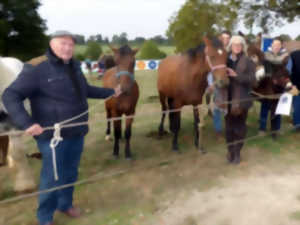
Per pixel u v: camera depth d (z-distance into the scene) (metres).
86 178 3.90
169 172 4.01
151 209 3.10
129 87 3.87
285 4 8.69
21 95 2.23
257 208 3.02
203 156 4.52
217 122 5.15
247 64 3.53
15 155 3.34
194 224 2.80
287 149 4.66
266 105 5.01
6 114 3.06
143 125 6.41
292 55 4.81
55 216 2.99
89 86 2.83
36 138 2.46
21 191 3.47
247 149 4.68
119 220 2.90
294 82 4.92
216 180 3.71
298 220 2.77
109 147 5.11
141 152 4.82
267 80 4.59
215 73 3.55
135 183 3.72
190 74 4.14
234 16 9.41
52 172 2.50
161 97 5.55
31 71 2.25
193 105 4.48
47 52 2.31
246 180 3.67
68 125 2.38
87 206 3.20
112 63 7.43
